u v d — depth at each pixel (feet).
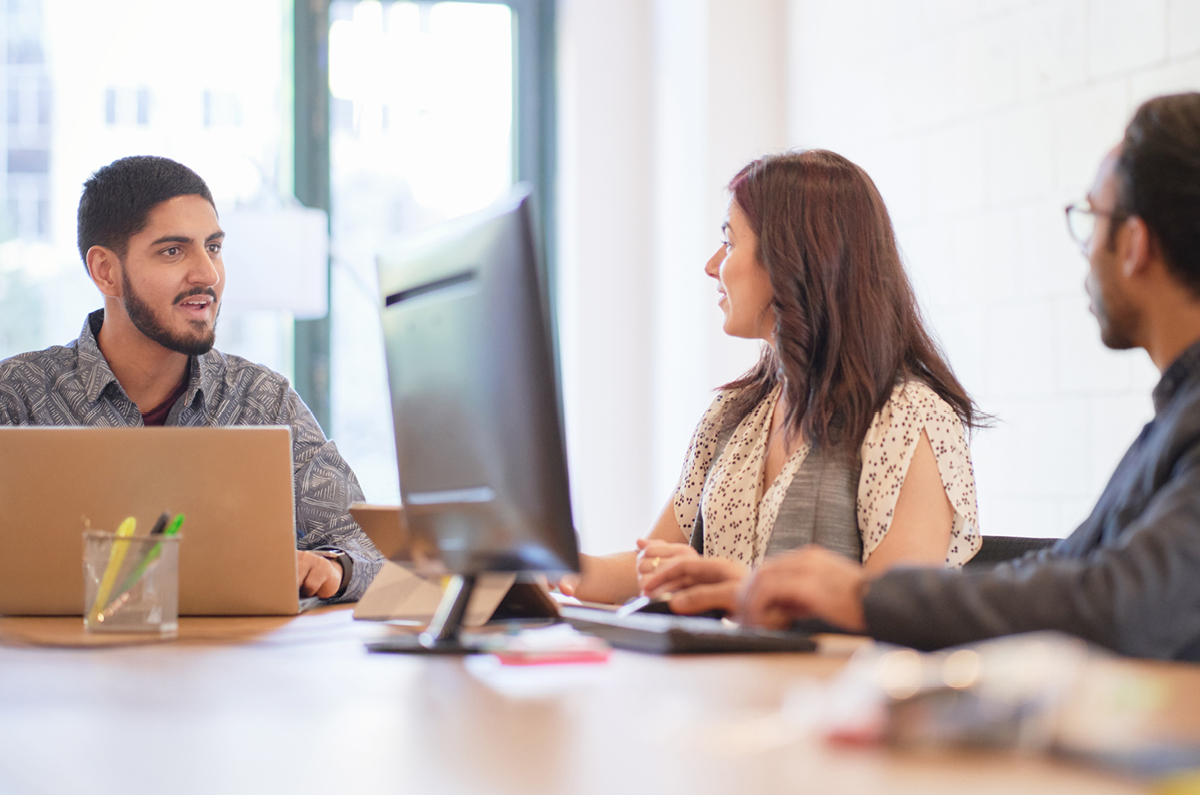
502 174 14.69
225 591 5.04
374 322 14.19
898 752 2.13
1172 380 3.67
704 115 12.98
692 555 4.62
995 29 10.06
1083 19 9.16
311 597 5.72
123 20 13.29
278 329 13.87
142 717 2.64
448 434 3.80
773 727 2.39
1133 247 3.65
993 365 10.05
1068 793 1.83
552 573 3.64
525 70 14.73
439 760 2.18
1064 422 9.24
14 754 2.27
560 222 14.75
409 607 4.86
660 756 2.18
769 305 5.90
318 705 2.77
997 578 3.28
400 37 14.35
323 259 12.00
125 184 6.89
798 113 12.92
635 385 14.32
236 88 13.64
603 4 14.28
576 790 1.94
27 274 12.99
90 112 13.17
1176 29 8.36
